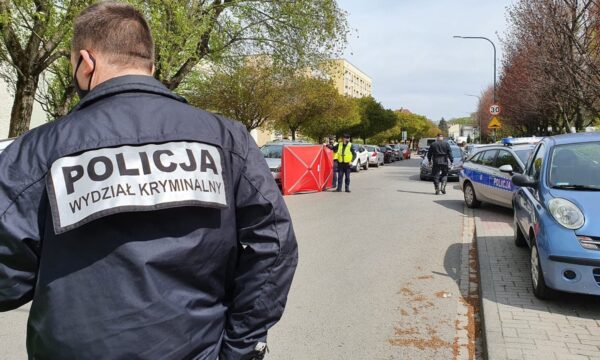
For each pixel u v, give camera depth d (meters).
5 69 14.46
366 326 4.42
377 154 31.92
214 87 26.75
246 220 1.51
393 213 11.06
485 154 11.63
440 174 14.88
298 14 15.62
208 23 12.73
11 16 9.48
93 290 1.29
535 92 17.48
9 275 1.33
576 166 5.32
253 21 15.61
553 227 4.63
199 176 1.41
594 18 13.54
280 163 16.20
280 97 27.83
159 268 1.32
